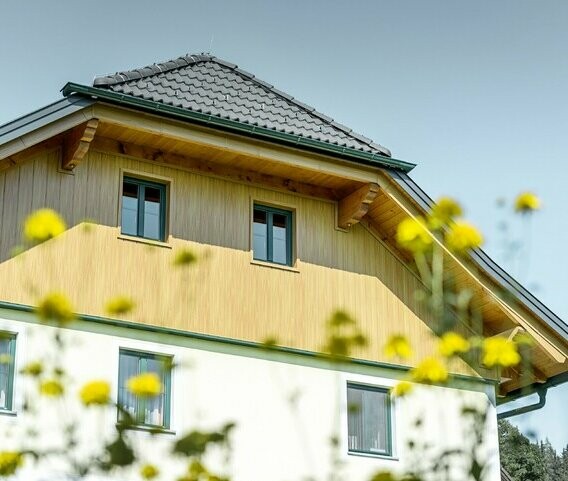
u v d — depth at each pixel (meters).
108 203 13.55
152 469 4.91
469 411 4.92
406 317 15.26
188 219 14.07
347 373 14.49
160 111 13.42
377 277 15.27
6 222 12.75
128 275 13.33
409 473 4.36
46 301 5.27
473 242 5.24
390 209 15.12
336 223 15.26
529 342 5.91
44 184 13.17
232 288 14.05
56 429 11.95
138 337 13.17
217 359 13.64
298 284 14.61
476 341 5.59
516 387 16.14
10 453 5.32
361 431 14.38
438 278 5.43
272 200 14.84
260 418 13.70
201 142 13.80
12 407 12.06
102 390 5.18
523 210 5.26
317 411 14.12
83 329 12.83
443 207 5.36
